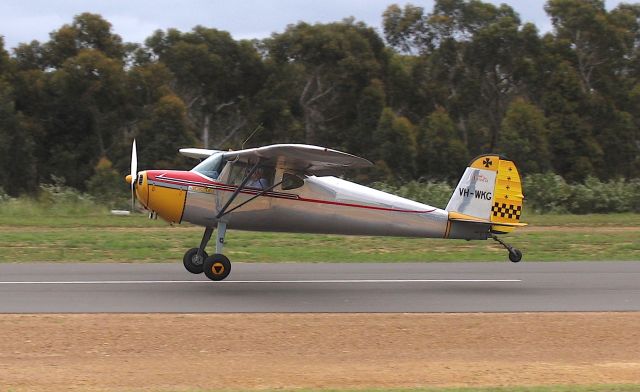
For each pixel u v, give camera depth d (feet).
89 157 161.79
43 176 158.51
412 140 171.83
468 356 44.37
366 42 187.73
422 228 67.15
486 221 67.92
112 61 163.53
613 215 139.03
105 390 37.45
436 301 58.95
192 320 50.52
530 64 196.75
